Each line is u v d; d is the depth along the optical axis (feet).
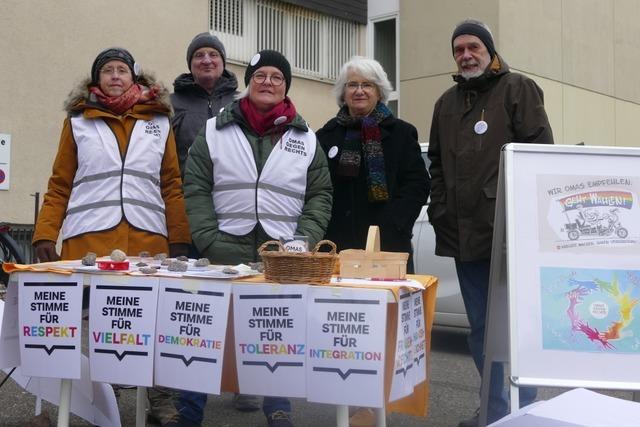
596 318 9.79
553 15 40.57
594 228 10.12
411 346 10.11
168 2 32.78
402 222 13.34
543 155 10.36
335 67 40.45
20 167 28.68
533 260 10.00
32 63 28.86
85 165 12.82
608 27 45.24
